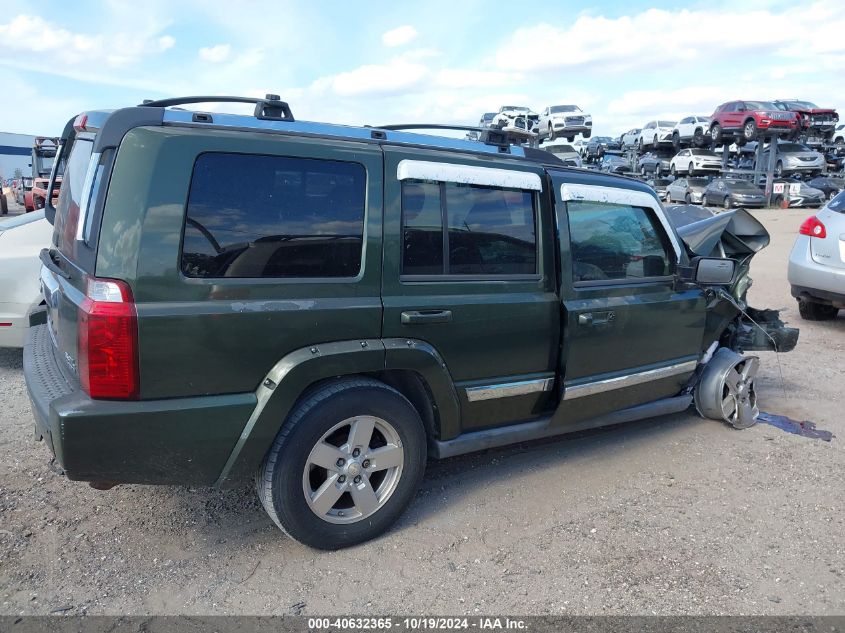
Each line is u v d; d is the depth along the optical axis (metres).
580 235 3.96
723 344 5.34
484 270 3.57
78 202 3.08
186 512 3.58
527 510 3.69
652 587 3.01
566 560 3.21
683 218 6.00
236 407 2.85
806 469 4.29
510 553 3.27
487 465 4.29
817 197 27.34
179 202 2.73
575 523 3.56
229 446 2.87
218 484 2.96
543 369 3.84
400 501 3.36
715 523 3.59
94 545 3.25
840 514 3.70
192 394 2.79
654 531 3.49
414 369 3.28
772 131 26.77
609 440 4.74
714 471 4.24
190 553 3.20
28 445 4.37
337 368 3.04
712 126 29.98
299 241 2.99
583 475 4.16
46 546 3.22
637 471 4.23
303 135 3.16
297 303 2.96
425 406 3.51
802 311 8.92
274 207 2.94
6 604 2.79
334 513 3.22
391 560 3.18
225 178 2.84
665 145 35.28
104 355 2.62
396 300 3.23
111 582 2.96
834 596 2.96
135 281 2.65
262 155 2.92
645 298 4.25
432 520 3.56
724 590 3.00
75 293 2.83
